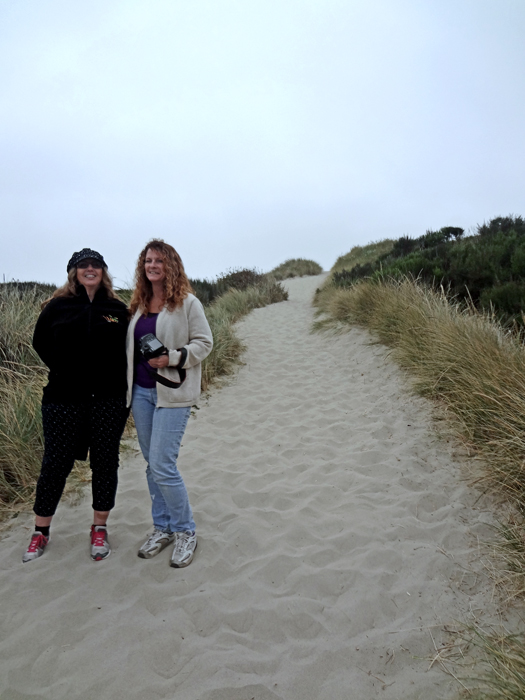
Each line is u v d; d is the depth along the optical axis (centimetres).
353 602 241
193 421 516
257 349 825
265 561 272
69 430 258
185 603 238
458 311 610
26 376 489
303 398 568
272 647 215
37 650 210
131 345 261
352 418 486
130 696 188
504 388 379
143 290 265
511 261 714
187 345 257
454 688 190
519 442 320
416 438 413
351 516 316
